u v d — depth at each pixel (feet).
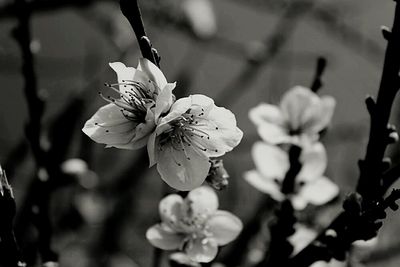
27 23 1.52
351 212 1.32
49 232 1.49
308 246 1.39
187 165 1.29
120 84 1.28
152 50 1.27
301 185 1.55
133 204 2.00
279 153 1.58
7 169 1.78
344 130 2.01
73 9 2.16
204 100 1.27
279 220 1.46
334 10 2.31
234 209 1.90
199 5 2.36
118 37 2.10
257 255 1.68
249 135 2.08
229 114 1.29
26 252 1.58
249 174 1.57
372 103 1.39
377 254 1.90
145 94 1.28
